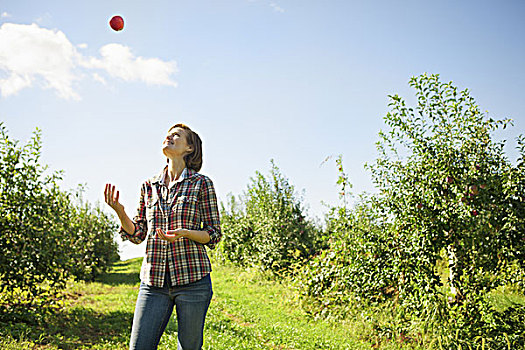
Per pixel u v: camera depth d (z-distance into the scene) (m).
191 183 3.34
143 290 3.14
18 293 8.30
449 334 6.77
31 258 8.22
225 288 14.77
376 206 8.11
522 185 6.67
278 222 16.44
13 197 8.19
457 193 6.91
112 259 24.73
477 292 6.85
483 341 6.25
